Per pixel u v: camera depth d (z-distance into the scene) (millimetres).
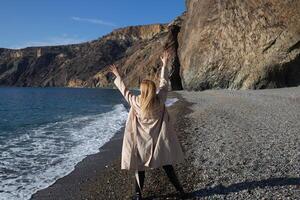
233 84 43719
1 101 57469
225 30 45844
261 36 40875
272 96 27812
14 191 8812
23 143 15812
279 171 7824
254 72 40719
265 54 40156
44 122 25500
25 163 11703
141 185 6613
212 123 15664
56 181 9609
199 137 12453
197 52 50062
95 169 10688
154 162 6234
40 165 11422
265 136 11734
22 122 25828
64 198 8188
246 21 43125
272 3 40969
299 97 25656
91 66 190500
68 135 18188
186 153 10062
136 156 6309
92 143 15531
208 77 47312
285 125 13695
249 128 13547
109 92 105750
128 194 7785
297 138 11117
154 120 6262
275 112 17906
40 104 49531
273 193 6613
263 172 7824
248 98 27844
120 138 16766
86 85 174500
